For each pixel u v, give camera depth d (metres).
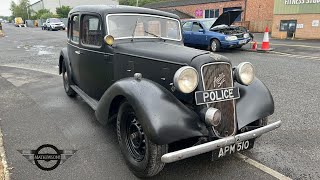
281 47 14.09
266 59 10.89
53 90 6.80
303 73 8.23
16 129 4.50
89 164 3.49
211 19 14.56
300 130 4.41
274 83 7.16
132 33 4.25
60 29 36.97
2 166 3.37
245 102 3.43
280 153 3.73
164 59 3.42
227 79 3.21
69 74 5.81
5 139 4.13
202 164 3.48
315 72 8.35
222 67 3.17
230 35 13.01
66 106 5.62
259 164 3.47
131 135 3.28
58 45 17.19
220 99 3.13
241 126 3.25
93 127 4.58
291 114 5.05
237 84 3.62
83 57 4.87
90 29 4.55
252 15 27.48
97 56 4.43
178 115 2.90
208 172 3.31
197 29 14.25
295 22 18.09
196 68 3.06
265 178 3.19
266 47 13.17
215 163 3.50
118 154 3.74
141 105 2.90
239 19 28.72
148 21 4.39
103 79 4.41
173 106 2.95
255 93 3.55
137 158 3.21
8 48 15.73
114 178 3.21
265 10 26.27
